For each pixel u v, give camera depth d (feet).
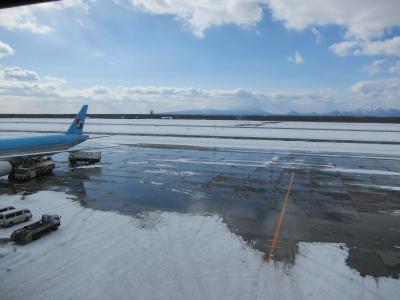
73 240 70.23
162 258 62.13
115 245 67.77
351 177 141.59
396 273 57.77
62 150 173.06
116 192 111.14
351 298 49.75
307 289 52.06
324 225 81.61
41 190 112.98
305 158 196.95
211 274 56.39
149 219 83.92
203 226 79.36
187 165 167.02
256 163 176.35
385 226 81.51
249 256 63.52
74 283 52.95
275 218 86.28
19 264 59.21
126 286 52.19
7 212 78.07
